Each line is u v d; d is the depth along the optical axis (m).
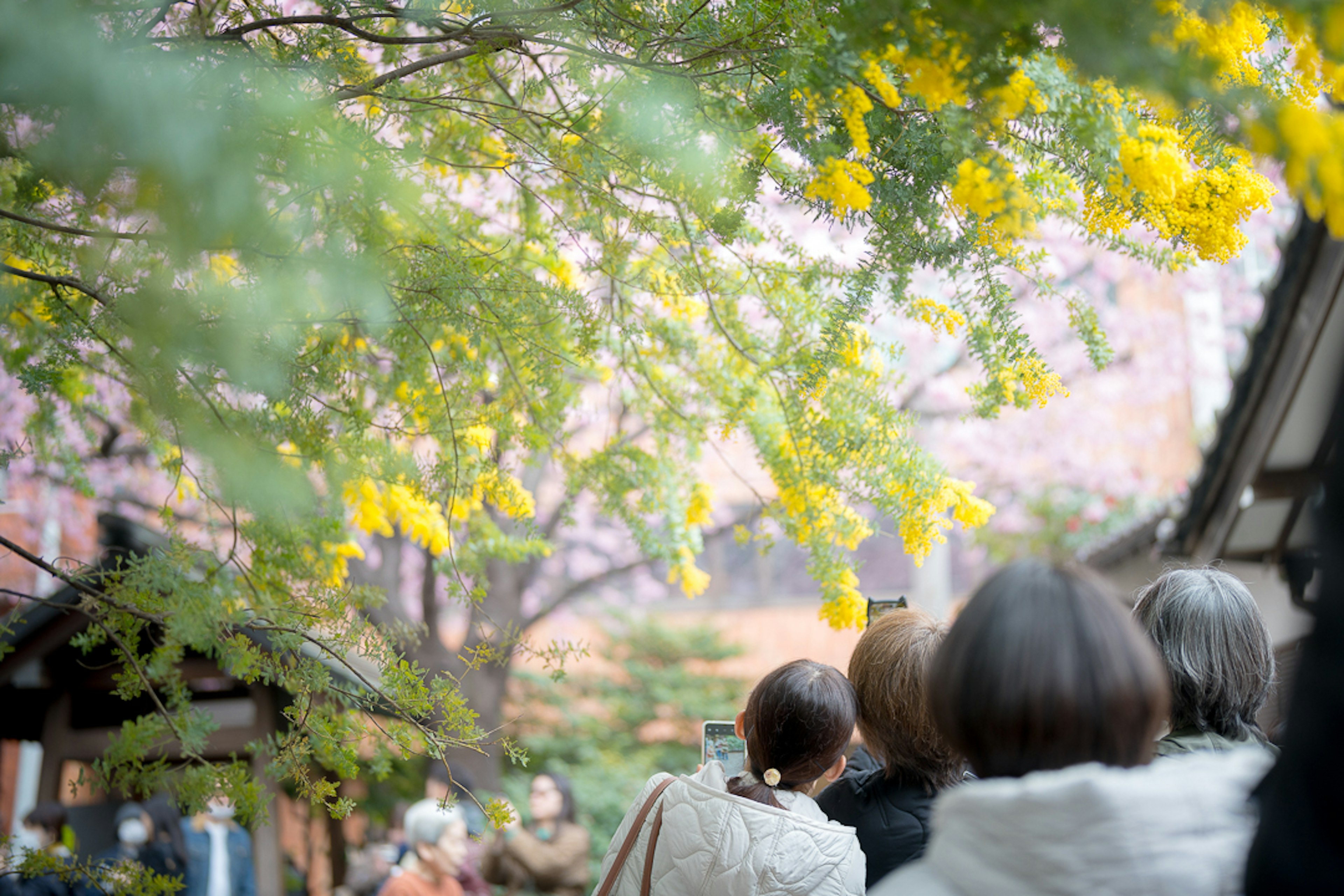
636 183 2.29
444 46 2.43
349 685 2.74
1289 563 4.47
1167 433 13.13
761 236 2.50
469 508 2.82
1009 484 12.31
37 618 5.21
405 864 5.17
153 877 2.40
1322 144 1.04
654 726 12.23
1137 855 0.99
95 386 3.17
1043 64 1.51
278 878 5.43
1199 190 1.70
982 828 1.04
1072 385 11.86
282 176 1.57
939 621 2.19
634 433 5.29
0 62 0.92
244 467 1.52
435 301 2.22
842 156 1.83
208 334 1.42
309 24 2.08
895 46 1.42
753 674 13.65
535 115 2.27
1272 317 4.98
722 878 1.88
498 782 9.05
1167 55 1.15
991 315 2.11
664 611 15.70
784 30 1.77
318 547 2.57
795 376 2.48
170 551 2.44
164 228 1.12
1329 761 0.97
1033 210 1.95
